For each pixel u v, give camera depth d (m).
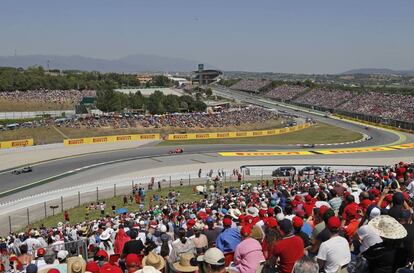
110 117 104.12
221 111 130.00
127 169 61.50
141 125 98.50
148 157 70.62
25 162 66.06
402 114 115.00
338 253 8.88
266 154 72.75
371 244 9.23
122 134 90.94
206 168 61.19
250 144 85.56
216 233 12.91
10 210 42.00
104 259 11.31
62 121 98.88
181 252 10.75
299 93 193.62
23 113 139.88
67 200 45.69
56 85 191.12
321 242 9.54
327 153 73.38
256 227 10.97
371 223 9.00
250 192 35.50
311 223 13.33
